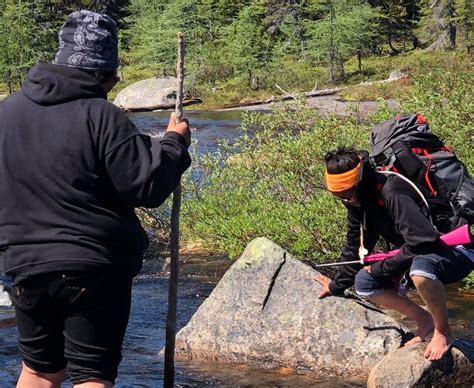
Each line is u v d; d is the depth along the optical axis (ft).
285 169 26.43
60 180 9.93
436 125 24.50
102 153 9.93
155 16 197.98
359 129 26.20
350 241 15.60
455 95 25.16
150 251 30.94
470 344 15.49
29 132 10.05
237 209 27.35
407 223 13.75
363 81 153.17
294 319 17.11
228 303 17.95
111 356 10.41
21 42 169.27
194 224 28.81
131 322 21.08
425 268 13.97
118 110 10.16
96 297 10.16
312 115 29.07
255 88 157.38
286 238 24.88
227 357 17.47
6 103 10.39
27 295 10.28
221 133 77.20
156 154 10.10
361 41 164.76
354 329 16.56
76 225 9.98
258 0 185.68
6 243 10.18
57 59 10.44
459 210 13.89
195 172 33.81
